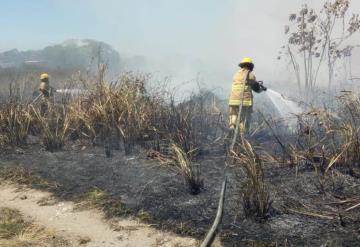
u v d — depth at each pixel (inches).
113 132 274.1
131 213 180.7
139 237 160.9
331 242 144.4
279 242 147.5
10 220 176.9
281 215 167.6
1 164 252.4
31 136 309.6
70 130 295.0
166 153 245.4
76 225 173.0
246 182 172.7
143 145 263.3
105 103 278.8
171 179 210.2
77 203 194.2
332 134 215.6
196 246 150.7
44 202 197.6
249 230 157.6
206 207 178.1
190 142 242.8
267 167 215.9
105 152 262.4
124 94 283.9
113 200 192.7
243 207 169.9
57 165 246.1
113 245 155.5
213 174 212.5
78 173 230.8
